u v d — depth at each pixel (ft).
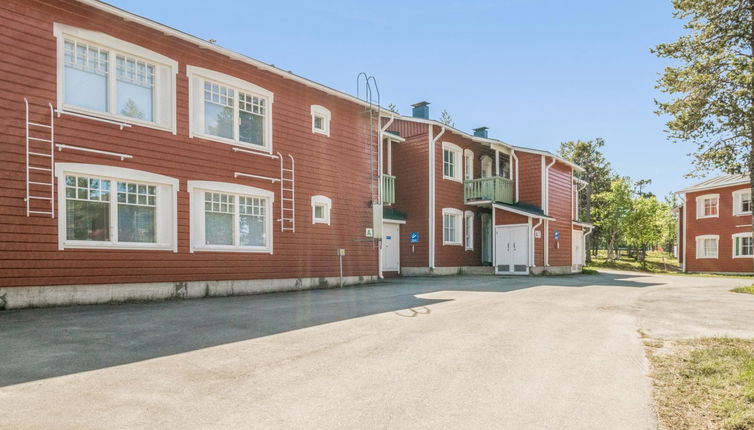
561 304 34.99
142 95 35.83
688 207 105.60
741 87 52.85
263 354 19.31
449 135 72.69
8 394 14.07
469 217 75.31
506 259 72.02
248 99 43.06
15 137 29.17
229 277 40.14
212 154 39.60
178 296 36.60
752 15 53.26
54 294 30.42
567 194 83.61
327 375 16.63
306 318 27.55
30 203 29.58
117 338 21.54
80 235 32.04
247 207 42.37
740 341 22.17
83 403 13.47
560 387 15.69
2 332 22.35
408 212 69.92
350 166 52.37
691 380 16.52
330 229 49.42
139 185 35.22
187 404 13.60
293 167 46.14
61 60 31.30
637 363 18.66
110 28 33.88
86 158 32.17
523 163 78.43
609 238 124.98
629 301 37.78
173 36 37.35
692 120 56.24
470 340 22.26
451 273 70.28
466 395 14.79
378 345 21.06
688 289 49.49
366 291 43.55
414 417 12.94
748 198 96.27
